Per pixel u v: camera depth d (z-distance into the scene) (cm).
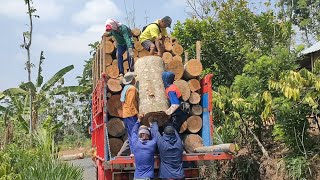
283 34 1264
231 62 1257
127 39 795
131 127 701
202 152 701
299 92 728
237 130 965
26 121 1786
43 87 1844
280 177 796
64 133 2595
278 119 793
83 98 2589
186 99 755
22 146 1467
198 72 764
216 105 891
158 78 718
